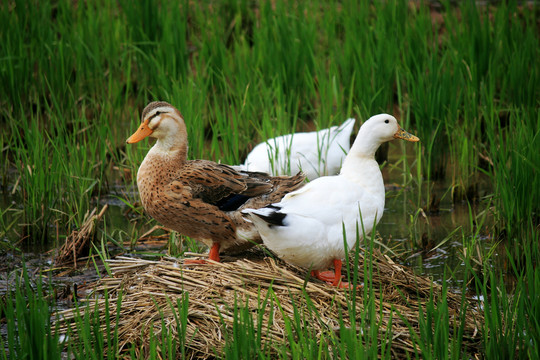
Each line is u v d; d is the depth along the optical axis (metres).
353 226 7.02
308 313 6.39
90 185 10.10
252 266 7.18
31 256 8.76
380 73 12.52
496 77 13.32
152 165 7.66
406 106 13.07
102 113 11.45
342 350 5.37
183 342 5.65
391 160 11.87
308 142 9.99
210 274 7.05
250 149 11.56
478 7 16.22
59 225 9.62
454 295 7.21
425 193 10.61
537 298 5.88
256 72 12.48
